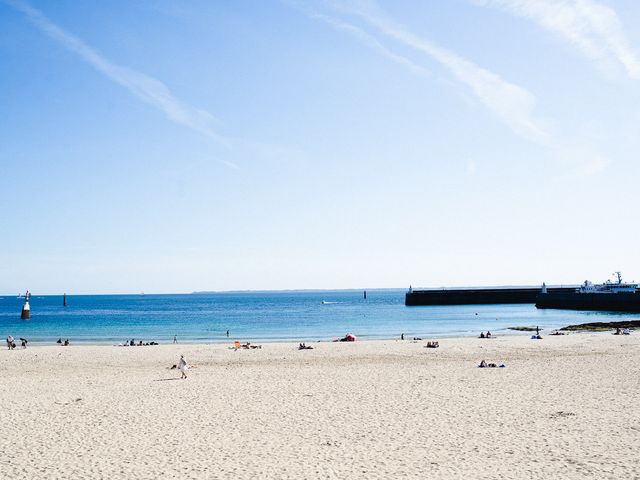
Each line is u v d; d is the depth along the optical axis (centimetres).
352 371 2950
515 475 1243
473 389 2347
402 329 7038
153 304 19538
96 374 2966
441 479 1223
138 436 1622
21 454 1441
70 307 16662
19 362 3528
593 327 6194
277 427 1723
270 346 4538
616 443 1487
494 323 7938
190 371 3053
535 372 2792
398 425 1733
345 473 1274
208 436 1619
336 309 13900
